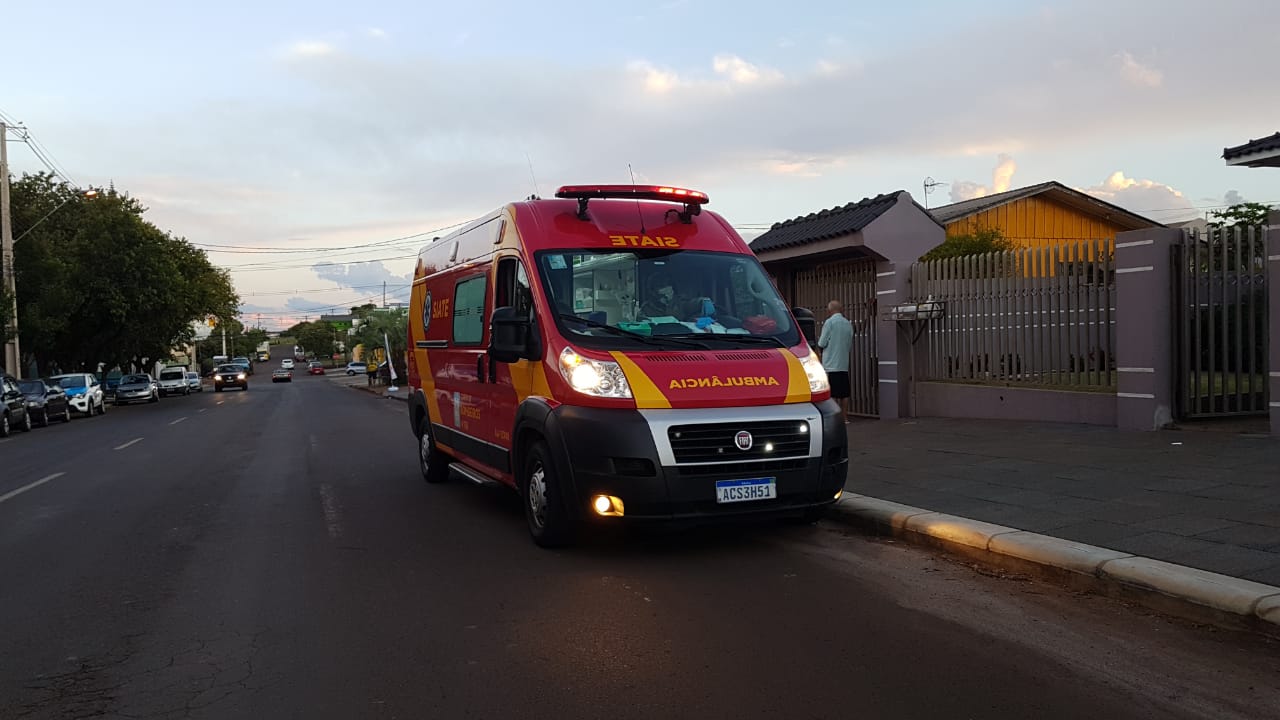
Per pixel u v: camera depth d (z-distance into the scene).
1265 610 4.22
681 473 5.76
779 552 6.33
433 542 7.13
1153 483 7.09
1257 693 3.68
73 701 4.00
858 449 10.26
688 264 7.07
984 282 12.07
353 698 3.95
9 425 21.89
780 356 6.46
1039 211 28.55
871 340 14.02
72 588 6.02
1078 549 5.32
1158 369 9.56
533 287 6.74
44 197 40.28
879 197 13.97
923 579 5.52
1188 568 4.83
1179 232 9.53
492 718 3.68
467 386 8.54
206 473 12.02
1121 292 9.88
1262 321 9.81
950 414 12.66
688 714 3.65
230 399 40.66
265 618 5.20
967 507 6.75
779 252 15.22
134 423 24.53
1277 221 8.57
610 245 7.03
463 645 4.60
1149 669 3.96
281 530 7.82
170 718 3.79
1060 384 10.98
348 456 13.81
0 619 5.32
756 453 5.92
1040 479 7.62
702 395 5.96
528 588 5.63
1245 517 5.89
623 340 6.42
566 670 4.20
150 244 38.41
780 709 3.67
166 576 6.28
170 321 42.22
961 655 4.21
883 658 4.21
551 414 6.19
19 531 8.12
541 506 6.56
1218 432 9.08
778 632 4.63
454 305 9.12
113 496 10.11
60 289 32.97
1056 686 3.81
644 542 6.73
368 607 5.35
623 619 4.93
